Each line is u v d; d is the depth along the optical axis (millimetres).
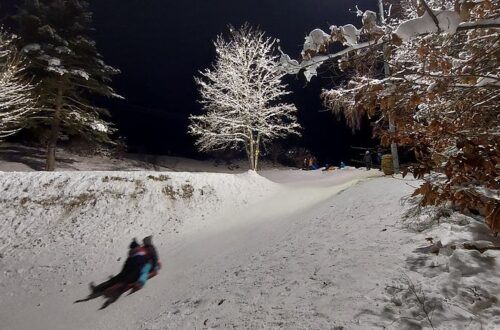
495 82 2975
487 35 3295
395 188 9172
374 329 3732
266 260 7199
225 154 36406
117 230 13266
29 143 29375
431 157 3498
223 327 4973
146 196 14867
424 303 3902
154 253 9297
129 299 8047
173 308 6520
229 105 22297
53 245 12359
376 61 3496
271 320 4652
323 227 8078
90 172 15555
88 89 26109
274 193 17031
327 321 4152
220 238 11406
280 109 22938
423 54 3203
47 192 14609
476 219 5594
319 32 3211
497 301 3709
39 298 9352
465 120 3383
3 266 11250
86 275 10523
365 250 5723
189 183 15758
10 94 16297
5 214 13688
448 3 3822
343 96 3852
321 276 5359
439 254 4750
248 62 22578
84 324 7246
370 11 3129
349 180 17656
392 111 3488
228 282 6742
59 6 24359
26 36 23531
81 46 24859
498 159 2895
